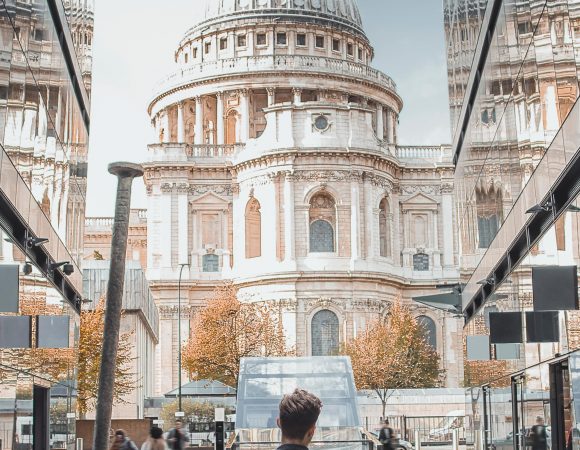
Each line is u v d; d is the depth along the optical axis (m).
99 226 128.62
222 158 103.94
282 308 94.94
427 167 103.75
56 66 27.22
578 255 14.85
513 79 21.69
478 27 28.88
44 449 25.78
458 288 39.84
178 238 102.06
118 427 55.22
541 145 18.02
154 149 103.06
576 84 14.42
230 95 116.94
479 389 30.70
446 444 61.75
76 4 32.16
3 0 18.67
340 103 108.50
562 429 17.36
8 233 19.73
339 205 97.06
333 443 20.67
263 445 20.75
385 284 97.56
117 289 24.58
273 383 26.11
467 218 35.28
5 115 19.06
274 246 97.06
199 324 89.81
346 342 92.06
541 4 17.55
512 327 22.50
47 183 25.48
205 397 70.44
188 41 126.81
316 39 124.44
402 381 88.50
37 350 24.05
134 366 69.38
